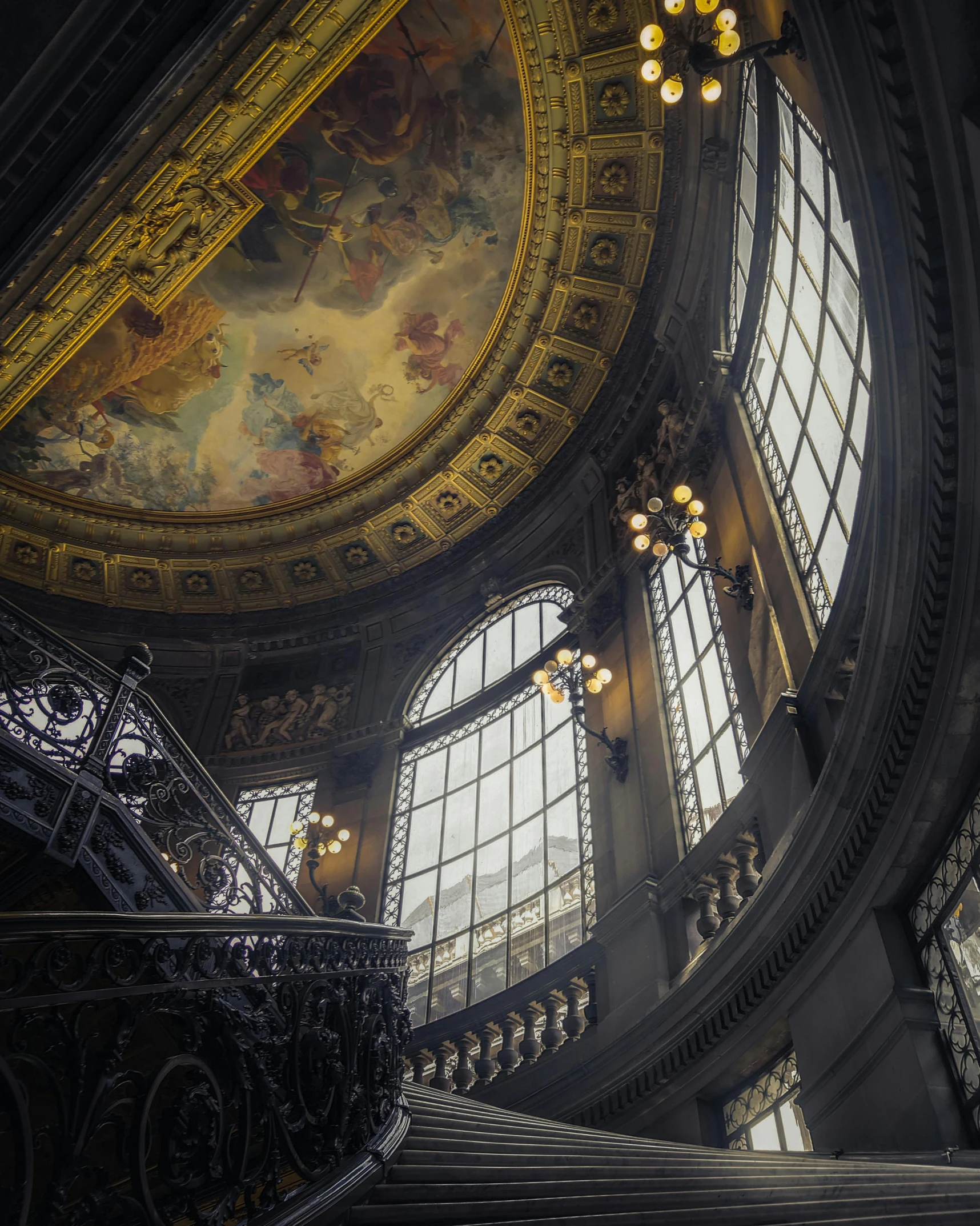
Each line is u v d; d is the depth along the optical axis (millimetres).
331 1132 4496
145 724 7445
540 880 12922
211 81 12812
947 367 6098
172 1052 5660
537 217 16422
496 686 16656
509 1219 4090
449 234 17141
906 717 6762
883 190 6156
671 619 13461
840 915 7496
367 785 16703
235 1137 3938
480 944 12906
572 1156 5125
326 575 20141
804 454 10109
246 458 19703
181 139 13562
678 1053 8836
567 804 13430
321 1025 4859
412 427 19266
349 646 19688
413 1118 5492
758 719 10250
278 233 16969
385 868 15078
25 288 14672
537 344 17656
